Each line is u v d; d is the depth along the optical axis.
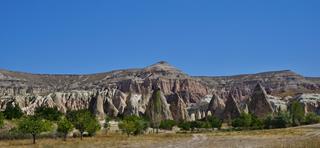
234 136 109.75
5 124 110.75
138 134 129.88
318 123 176.88
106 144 76.69
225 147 66.94
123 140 92.06
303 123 176.50
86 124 105.75
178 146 71.88
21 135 101.00
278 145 55.31
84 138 102.69
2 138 98.75
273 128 163.50
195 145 74.06
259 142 77.06
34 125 84.50
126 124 119.62
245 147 63.81
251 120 172.00
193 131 161.25
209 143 79.31
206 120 195.75
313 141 54.69
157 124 178.50
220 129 170.88
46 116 148.62
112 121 178.75
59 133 106.00
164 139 97.50
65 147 69.12
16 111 142.88
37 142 85.75
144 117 181.00
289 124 167.88
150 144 77.62
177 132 152.25
